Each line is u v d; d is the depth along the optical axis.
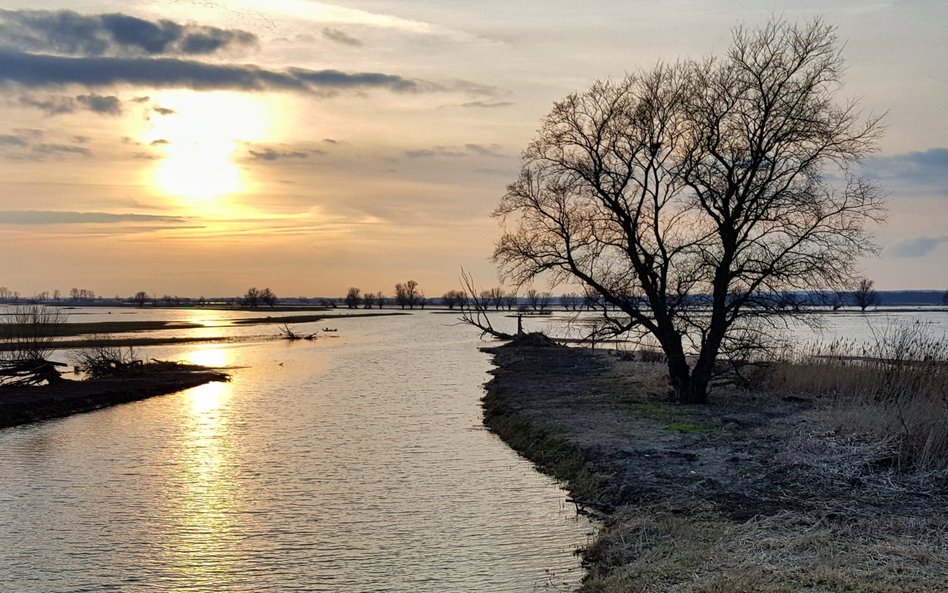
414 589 12.65
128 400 37.38
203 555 14.45
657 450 20.23
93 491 19.23
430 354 67.44
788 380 30.62
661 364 43.09
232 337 95.06
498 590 12.53
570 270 29.00
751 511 14.66
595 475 18.55
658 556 12.66
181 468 21.80
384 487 19.36
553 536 15.22
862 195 25.89
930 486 15.96
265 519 16.67
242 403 36.03
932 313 183.88
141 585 13.05
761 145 26.25
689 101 27.17
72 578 13.39
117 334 97.50
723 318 27.48
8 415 30.36
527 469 21.33
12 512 17.33
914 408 20.22
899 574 10.88
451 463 22.22
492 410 31.11
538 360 53.81
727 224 26.53
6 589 12.91
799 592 10.30
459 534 15.46
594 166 27.91
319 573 13.45
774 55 26.25
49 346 44.44
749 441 20.80
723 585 10.75
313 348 76.62
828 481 16.53
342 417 31.34
